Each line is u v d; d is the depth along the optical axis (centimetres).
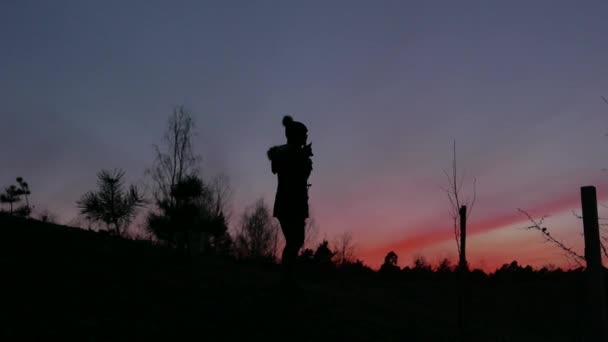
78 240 782
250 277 765
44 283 509
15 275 517
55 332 388
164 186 1005
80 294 495
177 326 449
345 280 1647
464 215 711
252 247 2681
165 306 504
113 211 866
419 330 634
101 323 424
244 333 461
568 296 1401
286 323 511
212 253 1145
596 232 436
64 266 593
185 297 548
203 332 445
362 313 641
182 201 888
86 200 859
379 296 1038
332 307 626
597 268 430
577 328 1098
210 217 957
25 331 379
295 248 630
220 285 638
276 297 603
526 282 1866
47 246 688
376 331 564
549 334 1165
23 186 1520
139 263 708
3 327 378
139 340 402
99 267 625
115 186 872
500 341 804
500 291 1714
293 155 607
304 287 782
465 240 703
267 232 2764
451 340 639
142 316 461
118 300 497
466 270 744
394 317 682
